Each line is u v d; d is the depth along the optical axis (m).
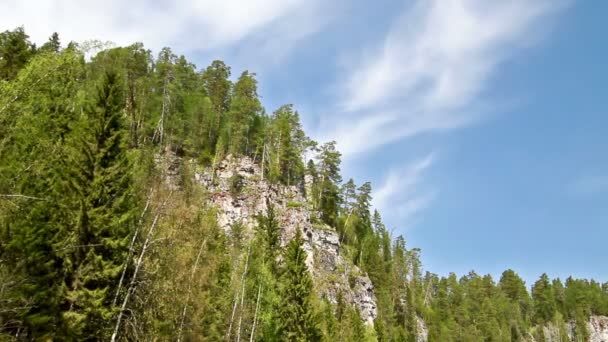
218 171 78.00
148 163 32.03
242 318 36.53
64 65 26.14
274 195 80.62
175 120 77.44
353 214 99.94
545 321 148.88
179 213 30.89
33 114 23.39
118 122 27.27
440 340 98.88
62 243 22.70
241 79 91.56
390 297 91.31
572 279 174.62
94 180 24.55
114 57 62.50
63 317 21.48
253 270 40.06
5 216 19.75
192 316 30.03
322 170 95.88
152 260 26.44
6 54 41.47
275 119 95.44
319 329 40.50
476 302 132.00
